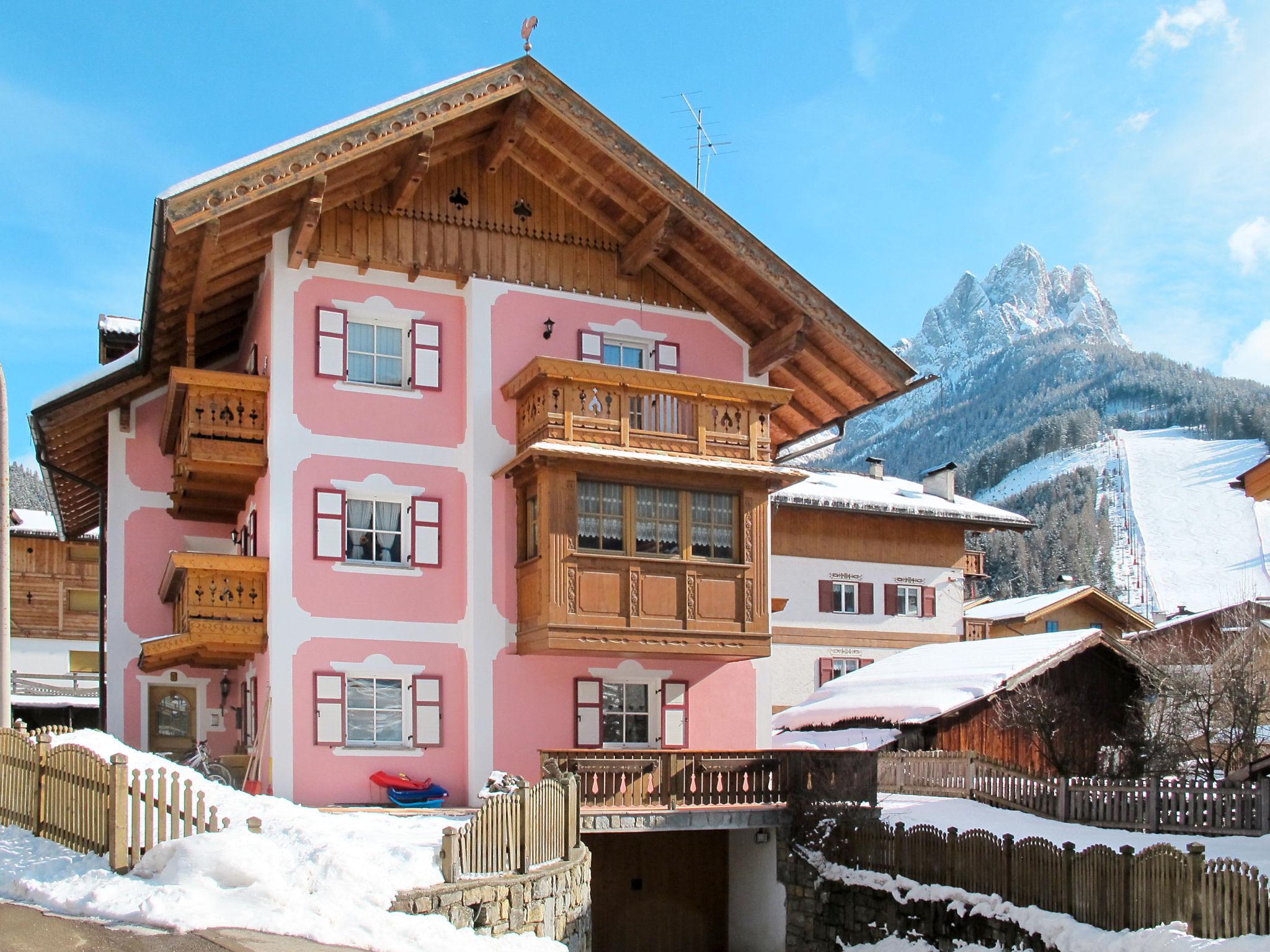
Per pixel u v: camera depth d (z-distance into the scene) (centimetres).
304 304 2159
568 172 2342
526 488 2192
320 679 2094
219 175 1897
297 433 2133
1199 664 3403
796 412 2680
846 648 4225
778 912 2166
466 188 2294
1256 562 16750
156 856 1252
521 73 2130
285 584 2092
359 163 2111
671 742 2297
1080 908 1630
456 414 2253
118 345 2836
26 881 1256
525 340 2286
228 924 1144
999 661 3109
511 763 2166
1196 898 1459
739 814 2094
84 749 1364
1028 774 2672
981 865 1808
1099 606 5319
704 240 2336
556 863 1590
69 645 4709
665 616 2150
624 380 2169
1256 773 2252
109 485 2480
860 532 4331
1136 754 2948
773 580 4141
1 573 1577
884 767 2930
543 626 2075
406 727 2150
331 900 1220
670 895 2264
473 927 1339
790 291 2294
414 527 2192
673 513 2197
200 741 2430
